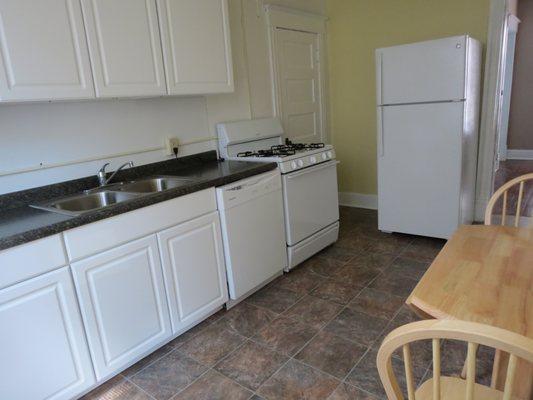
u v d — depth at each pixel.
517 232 1.49
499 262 1.25
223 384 1.83
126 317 1.87
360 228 3.81
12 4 1.62
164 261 2.01
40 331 1.56
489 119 3.48
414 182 3.29
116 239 1.78
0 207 1.92
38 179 2.07
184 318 2.16
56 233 1.57
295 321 2.31
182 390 1.82
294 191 2.84
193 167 2.81
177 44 2.30
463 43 2.84
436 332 0.78
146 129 2.59
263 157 2.84
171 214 2.02
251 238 2.51
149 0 2.13
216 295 2.34
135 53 2.09
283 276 2.90
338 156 4.59
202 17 2.44
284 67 3.73
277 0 3.57
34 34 1.69
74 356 1.69
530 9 5.82
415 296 1.09
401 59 3.12
